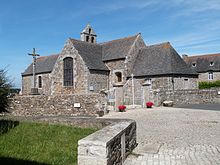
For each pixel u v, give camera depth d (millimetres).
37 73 37938
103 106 15008
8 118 10000
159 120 12156
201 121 11688
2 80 9055
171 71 25484
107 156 4332
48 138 6723
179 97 21344
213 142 7562
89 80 27094
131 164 5574
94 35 35188
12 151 5379
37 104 16203
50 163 4719
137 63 28984
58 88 29266
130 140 6523
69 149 5719
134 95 20547
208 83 39906
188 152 6504
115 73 29062
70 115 15375
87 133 7324
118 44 31125
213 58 45156
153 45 29828
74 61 28203
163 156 6180
